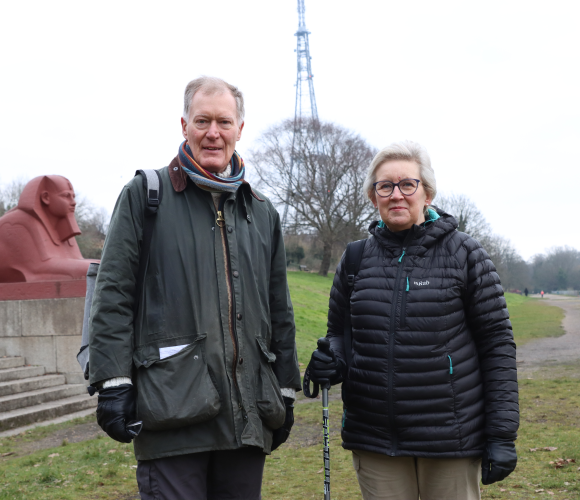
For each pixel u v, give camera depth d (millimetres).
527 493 4379
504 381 2594
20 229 10391
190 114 2607
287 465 5508
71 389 9141
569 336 18375
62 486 4918
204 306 2426
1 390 8242
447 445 2535
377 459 2709
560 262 109500
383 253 2775
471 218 56656
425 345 2580
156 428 2297
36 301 9758
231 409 2393
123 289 2396
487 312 2654
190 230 2494
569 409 7355
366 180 2879
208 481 2594
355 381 2715
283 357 2773
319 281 43406
